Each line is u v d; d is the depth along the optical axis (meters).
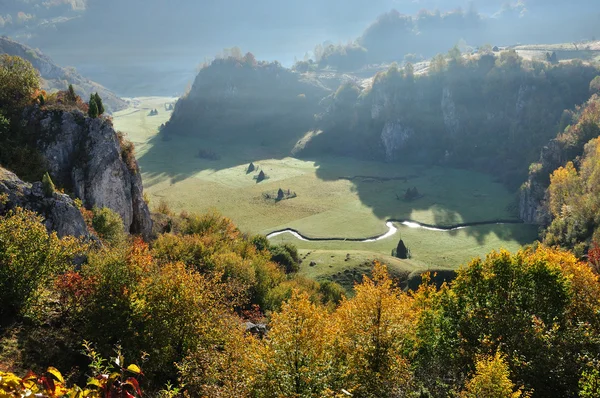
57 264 36.59
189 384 32.12
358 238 186.50
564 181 163.12
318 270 138.62
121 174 80.75
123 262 38.53
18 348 32.03
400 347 37.62
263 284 80.75
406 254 167.62
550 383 35.06
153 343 35.03
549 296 42.78
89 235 53.53
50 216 49.56
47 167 70.25
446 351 40.94
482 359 34.62
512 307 42.28
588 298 44.56
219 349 39.28
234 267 78.25
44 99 75.94
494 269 45.72
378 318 38.47
